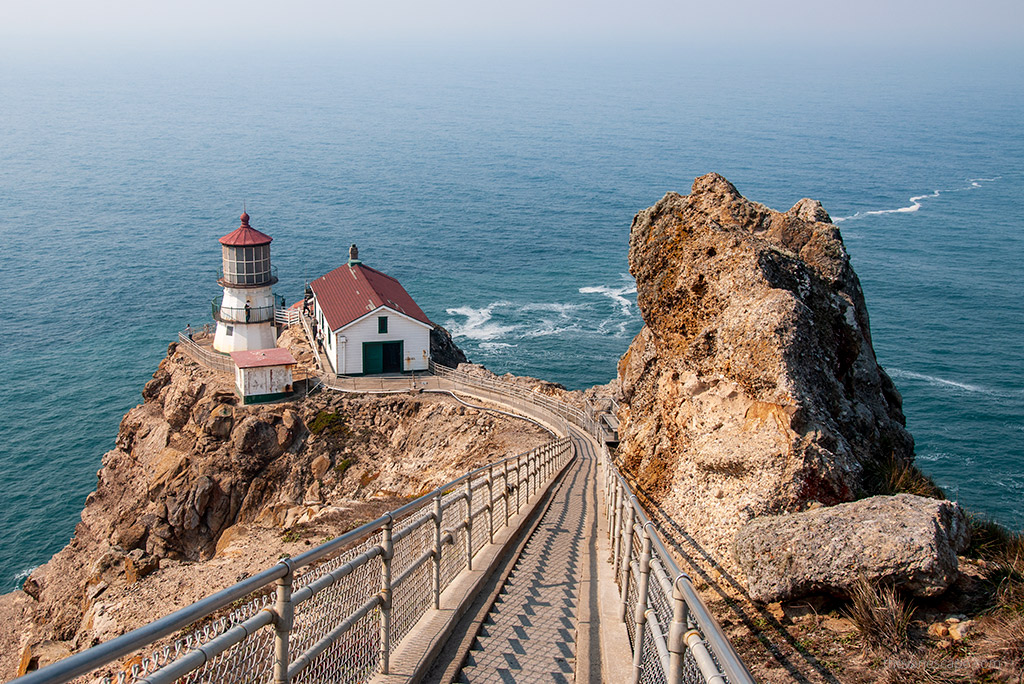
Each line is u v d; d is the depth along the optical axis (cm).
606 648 916
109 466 4525
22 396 6519
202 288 9744
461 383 4719
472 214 15475
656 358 2227
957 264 11231
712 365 1512
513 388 4594
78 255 11150
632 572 953
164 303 9081
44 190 16275
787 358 1322
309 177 19675
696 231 1855
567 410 4300
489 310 9312
